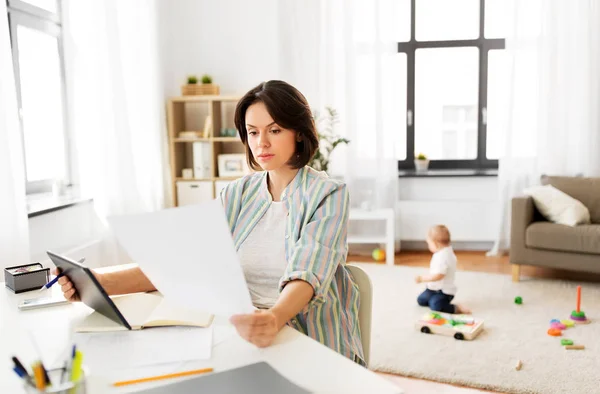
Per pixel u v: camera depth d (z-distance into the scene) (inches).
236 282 36.2
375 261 181.5
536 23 177.8
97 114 137.6
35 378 28.3
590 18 174.6
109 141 141.2
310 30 186.4
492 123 194.9
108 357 36.2
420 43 195.3
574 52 177.9
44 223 118.3
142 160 157.9
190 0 190.7
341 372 33.3
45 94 139.3
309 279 42.5
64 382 29.9
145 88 159.6
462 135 199.5
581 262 142.1
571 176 175.2
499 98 186.4
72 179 146.5
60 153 144.3
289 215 48.9
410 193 193.3
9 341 39.9
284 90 46.6
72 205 129.0
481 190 190.5
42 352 37.6
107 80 140.9
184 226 36.5
